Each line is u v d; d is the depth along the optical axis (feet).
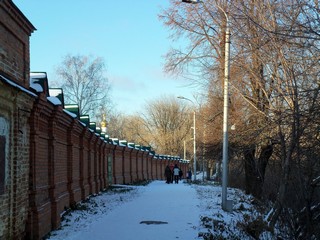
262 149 55.62
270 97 38.63
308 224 28.12
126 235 34.76
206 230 37.06
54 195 37.45
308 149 28.68
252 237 34.45
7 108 25.88
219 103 81.76
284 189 32.37
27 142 30.60
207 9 67.62
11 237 26.55
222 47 68.64
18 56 28.25
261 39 34.17
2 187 24.94
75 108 55.31
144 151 140.46
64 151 46.60
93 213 47.67
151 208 53.52
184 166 239.30
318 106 26.13
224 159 54.08
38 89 31.86
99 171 79.15
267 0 31.71
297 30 24.29
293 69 30.53
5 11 24.95
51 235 33.94
